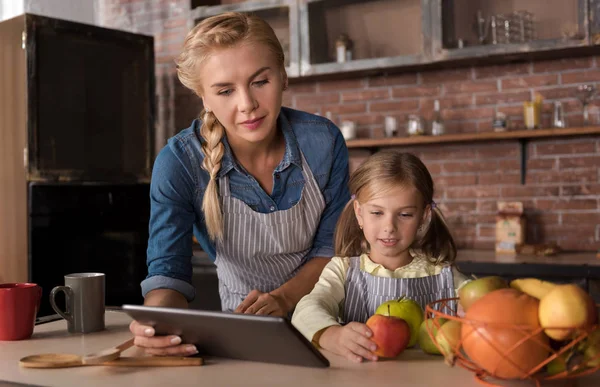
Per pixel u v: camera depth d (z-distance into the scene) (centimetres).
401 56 336
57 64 324
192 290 141
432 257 144
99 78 343
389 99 370
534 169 342
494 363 79
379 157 141
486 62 341
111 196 341
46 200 316
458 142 355
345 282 142
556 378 84
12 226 320
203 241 166
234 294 173
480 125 351
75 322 126
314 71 355
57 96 324
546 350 78
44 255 315
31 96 312
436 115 348
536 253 315
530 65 340
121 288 345
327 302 130
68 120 328
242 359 102
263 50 128
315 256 165
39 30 316
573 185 335
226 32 125
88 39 337
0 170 325
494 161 350
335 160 164
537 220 341
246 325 91
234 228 157
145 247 356
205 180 152
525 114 331
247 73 127
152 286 138
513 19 312
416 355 104
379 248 137
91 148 339
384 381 89
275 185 156
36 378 93
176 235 145
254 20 129
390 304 110
